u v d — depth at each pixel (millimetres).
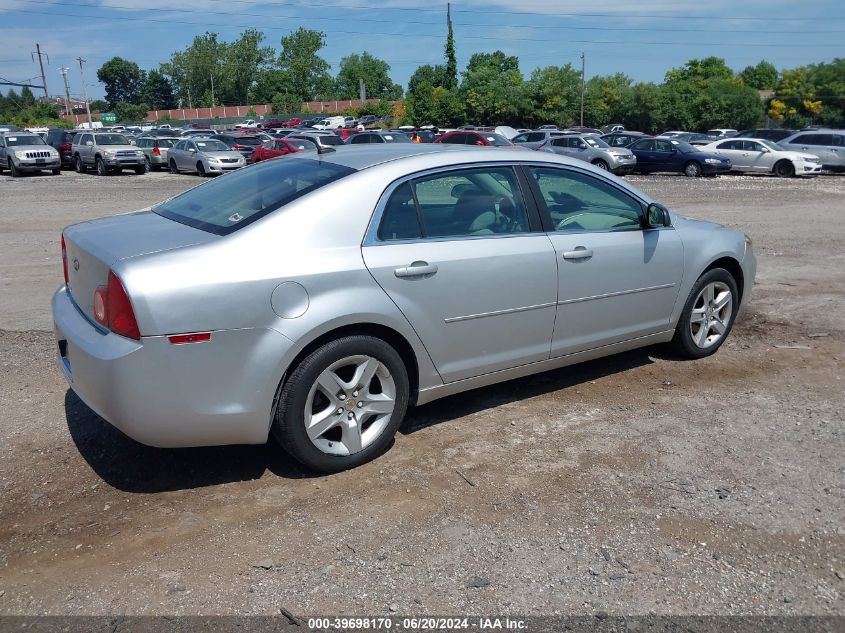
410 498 3570
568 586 2930
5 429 4289
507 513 3441
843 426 4406
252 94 123688
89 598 2842
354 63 135500
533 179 4449
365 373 3756
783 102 65812
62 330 3641
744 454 4039
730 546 3199
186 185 23578
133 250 3420
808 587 2939
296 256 3514
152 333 3193
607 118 65875
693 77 73688
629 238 4801
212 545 3184
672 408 4680
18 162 27422
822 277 8688
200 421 3369
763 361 5605
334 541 3213
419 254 3855
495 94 61156
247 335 3375
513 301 4234
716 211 15438
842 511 3471
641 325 5027
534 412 4613
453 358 4105
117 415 3295
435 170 4051
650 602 2842
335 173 3887
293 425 3582
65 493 3602
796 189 21156
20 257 9820
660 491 3641
